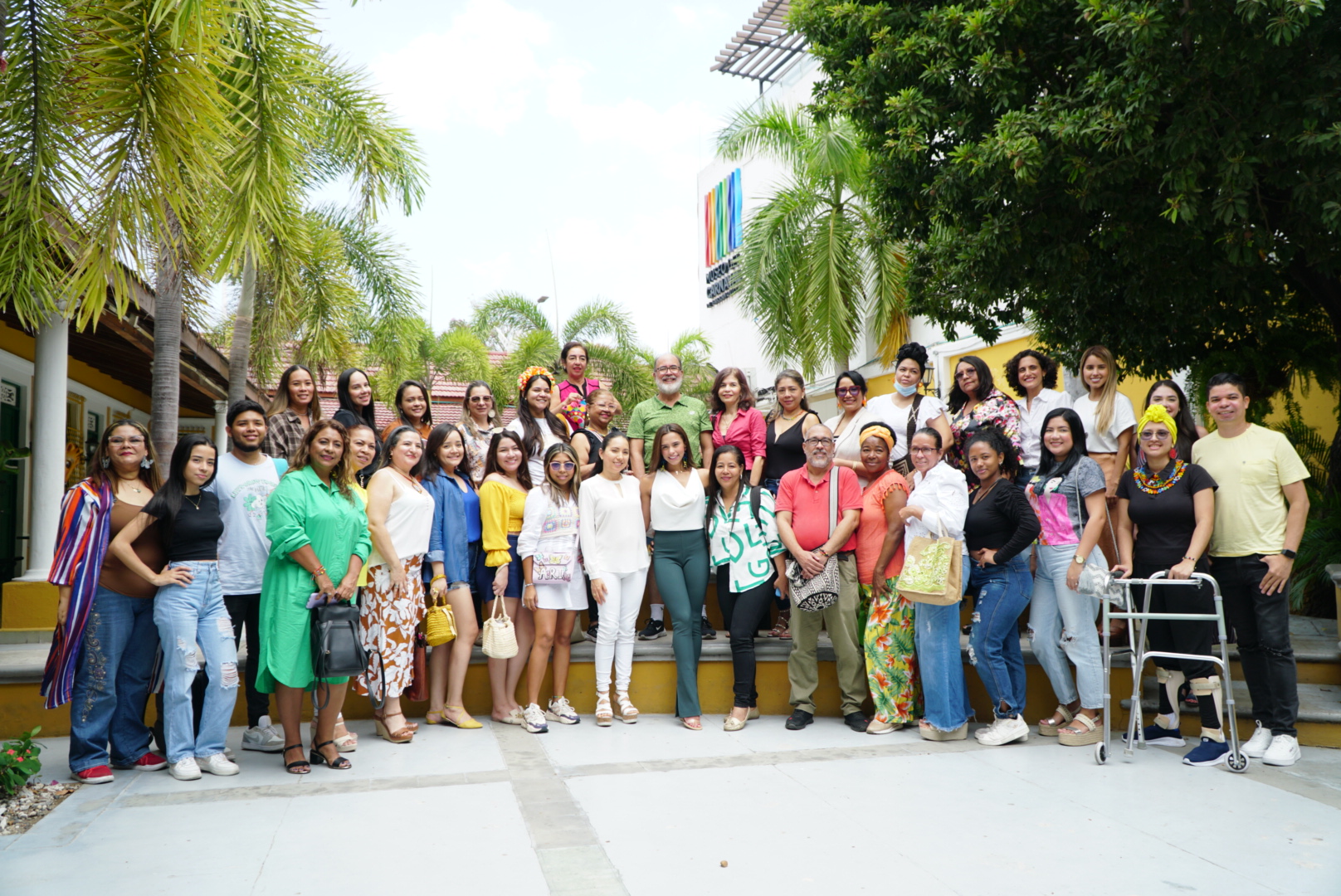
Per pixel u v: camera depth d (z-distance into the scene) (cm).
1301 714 536
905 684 571
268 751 523
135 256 482
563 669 599
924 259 852
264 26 599
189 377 1174
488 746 530
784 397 684
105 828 390
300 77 625
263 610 470
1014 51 660
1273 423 946
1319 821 398
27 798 429
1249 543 507
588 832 384
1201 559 514
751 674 588
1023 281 721
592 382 797
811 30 769
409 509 536
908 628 573
